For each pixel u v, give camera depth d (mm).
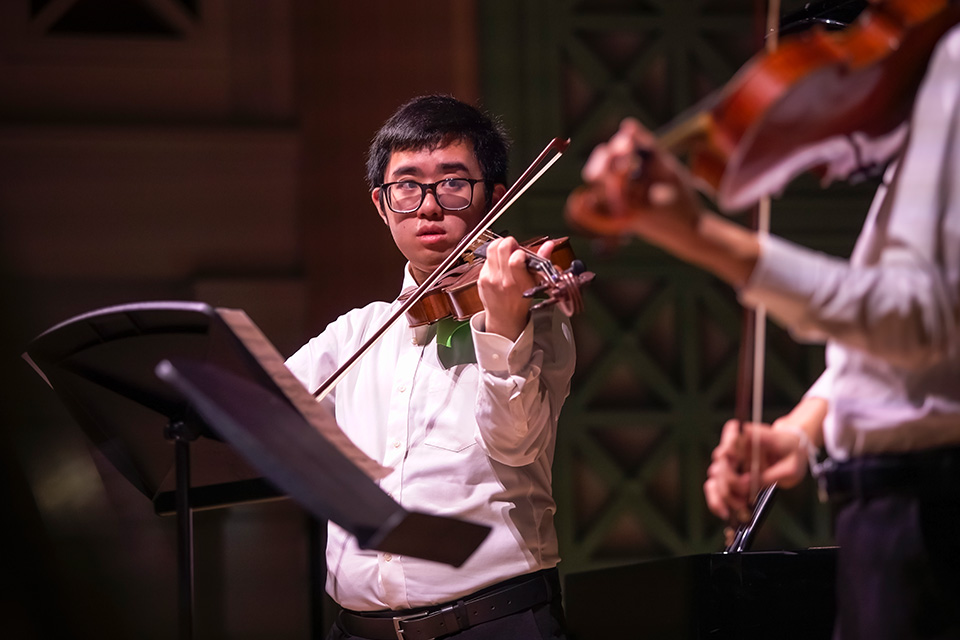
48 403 10430
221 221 10852
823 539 11414
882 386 3414
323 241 10859
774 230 11320
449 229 5777
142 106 10883
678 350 11672
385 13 10945
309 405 4359
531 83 11234
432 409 5488
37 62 10789
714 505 3641
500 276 4844
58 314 10648
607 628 6379
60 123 10734
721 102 2883
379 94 10945
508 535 5191
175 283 10789
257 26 11008
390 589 5223
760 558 5648
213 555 10344
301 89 11000
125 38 10883
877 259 3387
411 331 5824
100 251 10727
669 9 11570
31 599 10078
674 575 5938
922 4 3100
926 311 2924
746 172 2961
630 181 2727
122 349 4469
